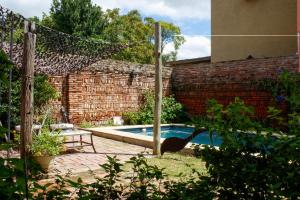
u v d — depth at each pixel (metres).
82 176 5.66
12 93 10.05
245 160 1.81
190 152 7.51
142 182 2.23
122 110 14.12
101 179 2.24
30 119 5.62
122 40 30.62
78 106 12.91
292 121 1.81
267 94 12.02
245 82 12.75
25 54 5.56
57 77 12.43
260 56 16.41
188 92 14.86
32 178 1.58
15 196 1.36
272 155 1.75
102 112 13.55
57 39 7.08
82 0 27.42
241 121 1.86
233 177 1.84
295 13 15.13
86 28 27.55
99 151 8.23
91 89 13.27
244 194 1.83
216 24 18.41
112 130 11.41
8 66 1.48
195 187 1.92
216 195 1.87
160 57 7.76
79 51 7.93
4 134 1.48
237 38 17.39
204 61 19.36
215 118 1.88
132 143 9.57
